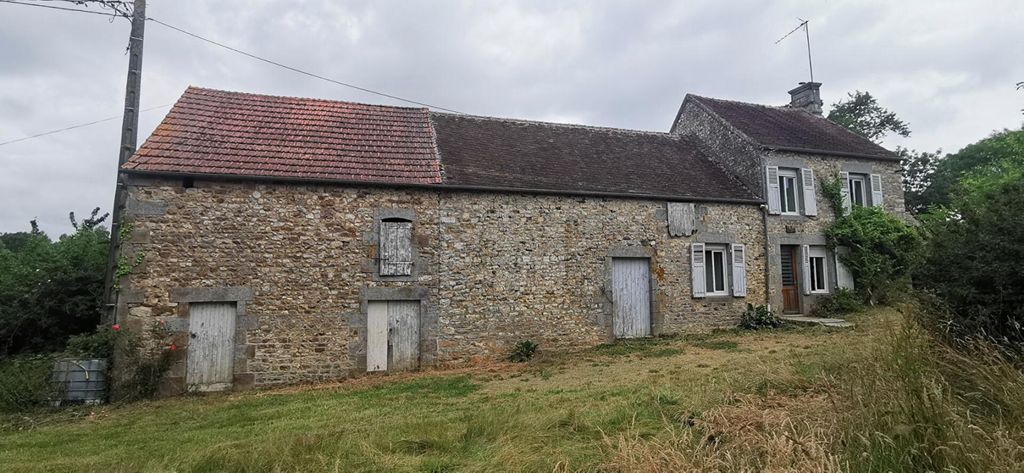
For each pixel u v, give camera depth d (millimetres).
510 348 11094
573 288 11727
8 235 20953
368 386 9016
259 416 7016
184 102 11227
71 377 8375
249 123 11250
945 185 24562
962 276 5496
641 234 12477
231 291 9547
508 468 4121
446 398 7777
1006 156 23906
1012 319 4875
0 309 10680
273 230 9883
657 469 3660
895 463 3311
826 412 4309
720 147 15328
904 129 28375
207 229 9555
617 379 8359
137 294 9109
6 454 5539
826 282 14492
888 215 14531
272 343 9680
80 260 11367
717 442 4031
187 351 9320
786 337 11391
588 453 4375
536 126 14820
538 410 6098
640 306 12469
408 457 4621
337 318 10055
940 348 4555
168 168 9406
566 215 11875
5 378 8406
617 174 13133
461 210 11078
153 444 5734
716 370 8047
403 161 11297
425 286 10656
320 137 11438
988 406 3932
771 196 13883
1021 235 5137
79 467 4840
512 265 11297
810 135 15508
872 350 5008
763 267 13656
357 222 10391
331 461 4531
